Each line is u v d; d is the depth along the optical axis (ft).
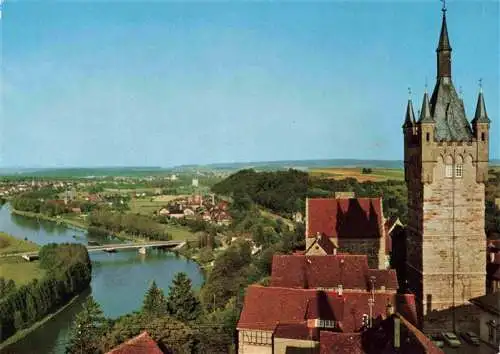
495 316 260.62
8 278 633.61
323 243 401.49
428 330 325.21
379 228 438.81
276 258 351.46
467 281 325.01
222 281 492.54
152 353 239.91
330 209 449.89
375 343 214.28
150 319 355.56
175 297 412.16
